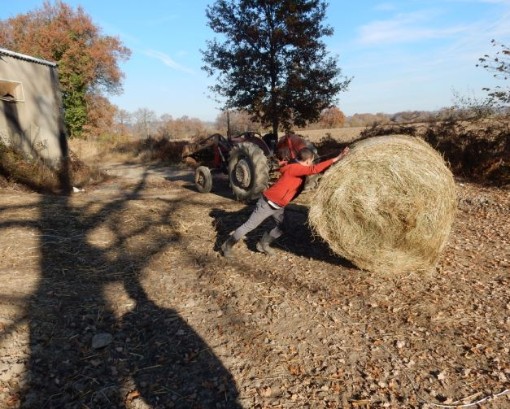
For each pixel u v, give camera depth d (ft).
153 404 8.54
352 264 15.38
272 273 14.79
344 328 11.25
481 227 19.98
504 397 8.59
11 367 9.15
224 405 8.50
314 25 42.88
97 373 9.37
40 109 35.09
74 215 19.44
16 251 14.89
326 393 8.81
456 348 10.31
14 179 28.40
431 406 8.40
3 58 31.19
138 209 21.57
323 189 13.69
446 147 32.58
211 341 10.62
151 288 13.37
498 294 13.04
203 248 17.06
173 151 57.62
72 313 11.43
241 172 24.73
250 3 42.93
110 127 122.52
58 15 106.93
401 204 12.87
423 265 13.71
